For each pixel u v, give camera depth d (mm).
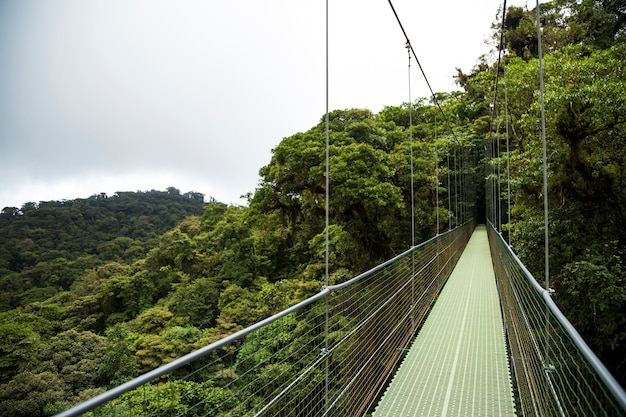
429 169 14023
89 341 15141
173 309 19688
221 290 19922
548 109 7531
